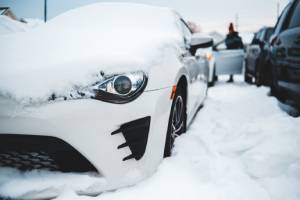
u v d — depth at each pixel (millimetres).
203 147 1859
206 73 3809
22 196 1221
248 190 1349
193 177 1465
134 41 1627
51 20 2537
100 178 1270
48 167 1325
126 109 1280
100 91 1253
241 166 1608
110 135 1263
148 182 1373
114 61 1328
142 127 1338
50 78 1267
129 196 1273
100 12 2551
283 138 1868
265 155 1633
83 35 1874
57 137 1219
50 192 1234
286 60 2869
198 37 2467
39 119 1201
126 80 1298
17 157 1312
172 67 1691
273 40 3564
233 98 4320
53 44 1687
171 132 1692
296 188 1333
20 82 1263
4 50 1660
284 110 2982
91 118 1233
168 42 1830
